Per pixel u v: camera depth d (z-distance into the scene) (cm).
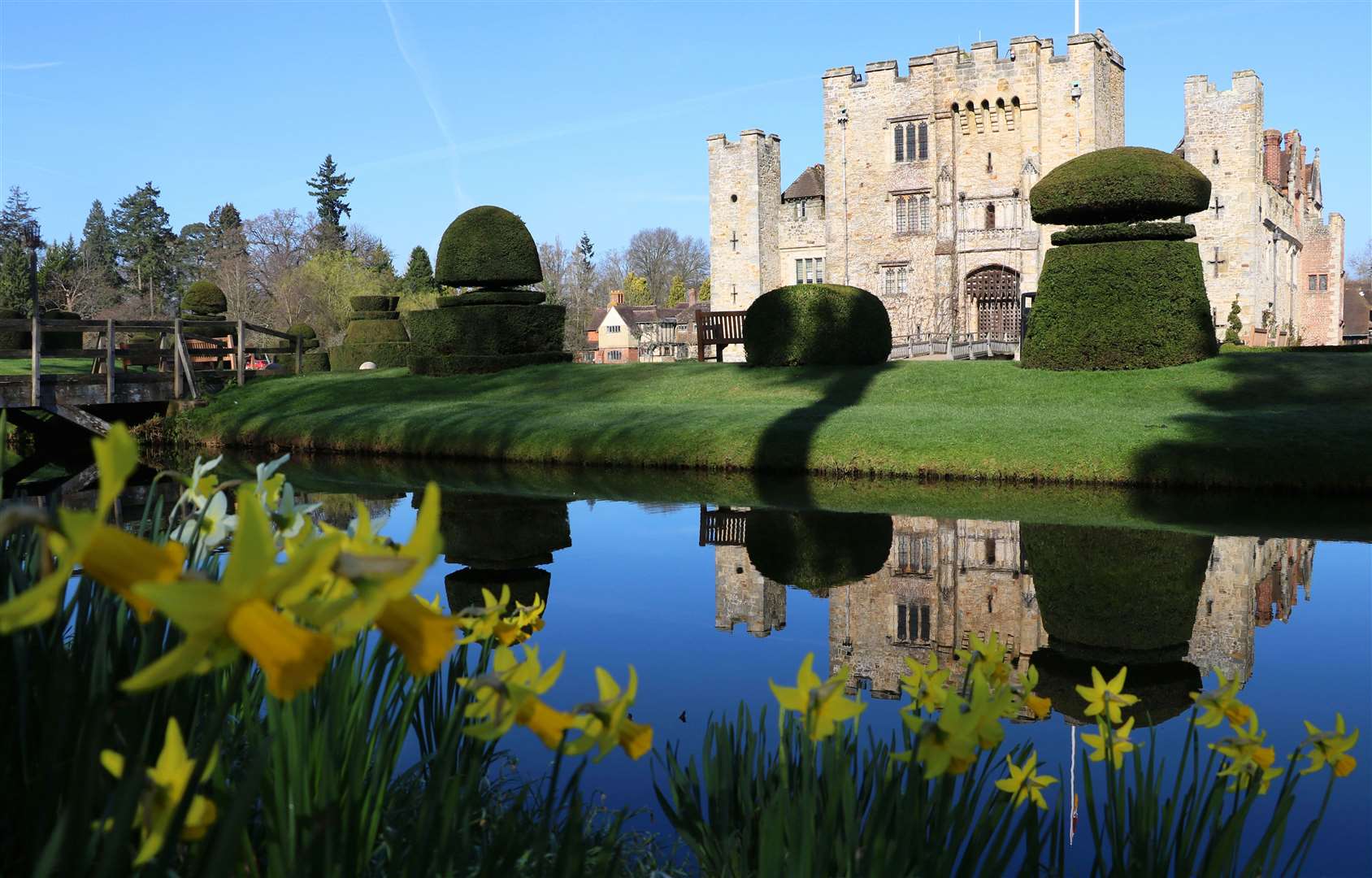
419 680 196
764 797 217
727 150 4588
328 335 5538
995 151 3881
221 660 74
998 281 3912
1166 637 564
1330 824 313
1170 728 409
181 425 1967
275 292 5722
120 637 157
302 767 139
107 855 86
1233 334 3769
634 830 290
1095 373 1755
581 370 2275
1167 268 1748
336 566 76
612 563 779
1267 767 165
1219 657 520
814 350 2052
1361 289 7300
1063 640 559
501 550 837
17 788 147
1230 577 711
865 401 1734
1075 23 3678
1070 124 3716
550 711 114
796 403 1750
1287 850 293
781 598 665
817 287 2069
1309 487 1085
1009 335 3941
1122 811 181
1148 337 1742
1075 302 1800
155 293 8106
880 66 4075
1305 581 695
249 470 1459
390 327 3728
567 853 124
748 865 205
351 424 1798
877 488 1194
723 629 581
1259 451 1129
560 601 652
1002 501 1079
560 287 8525
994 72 3828
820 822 190
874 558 798
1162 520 945
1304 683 472
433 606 166
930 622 601
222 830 95
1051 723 408
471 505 1088
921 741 132
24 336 3022
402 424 1728
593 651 534
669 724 412
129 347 2031
